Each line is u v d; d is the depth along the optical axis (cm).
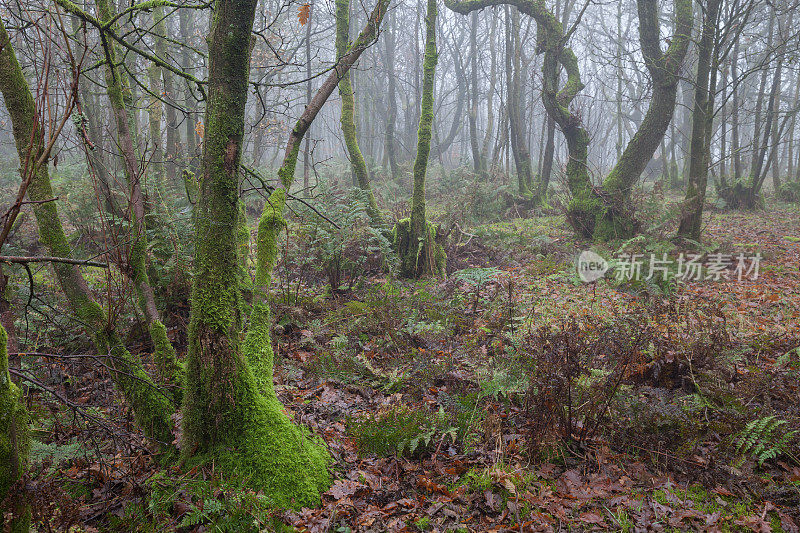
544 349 382
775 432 345
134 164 388
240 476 297
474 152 2183
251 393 315
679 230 1016
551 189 1819
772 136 1784
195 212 312
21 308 509
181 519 278
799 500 307
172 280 572
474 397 403
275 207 416
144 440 332
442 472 339
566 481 328
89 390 429
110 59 378
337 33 898
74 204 979
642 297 677
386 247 812
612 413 374
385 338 548
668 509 300
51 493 238
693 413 377
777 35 1573
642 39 1064
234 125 292
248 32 283
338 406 423
